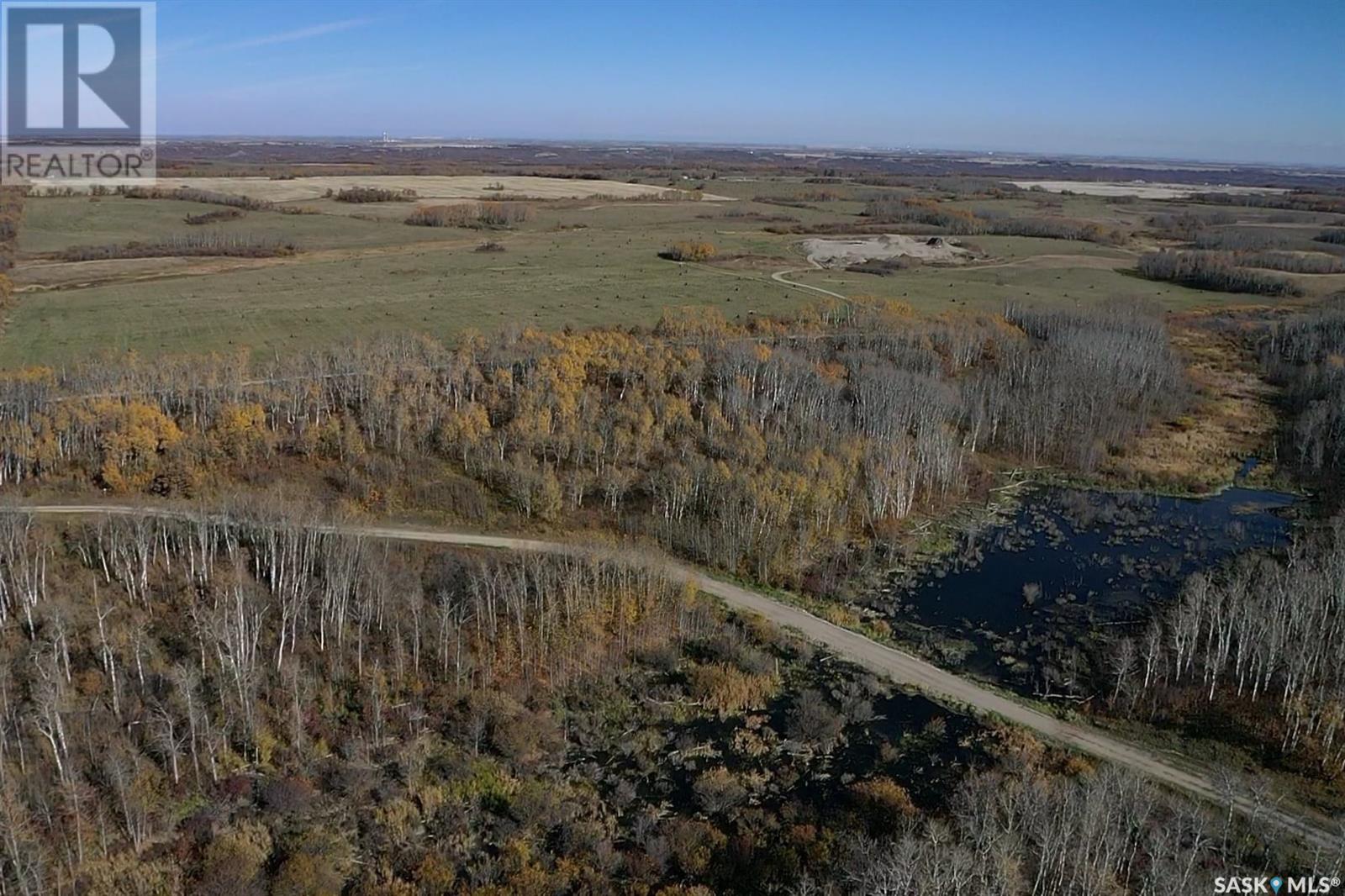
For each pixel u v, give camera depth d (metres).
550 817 55.44
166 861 51.56
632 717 65.69
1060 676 70.56
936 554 91.19
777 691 68.44
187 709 60.69
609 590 77.00
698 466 93.88
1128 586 85.00
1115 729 64.31
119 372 103.56
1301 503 102.69
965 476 107.56
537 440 98.62
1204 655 71.38
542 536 87.25
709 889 50.16
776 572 84.62
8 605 70.50
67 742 58.12
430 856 51.94
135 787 55.59
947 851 48.19
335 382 107.75
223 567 77.19
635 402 108.75
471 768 59.62
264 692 64.50
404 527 87.94
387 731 62.56
